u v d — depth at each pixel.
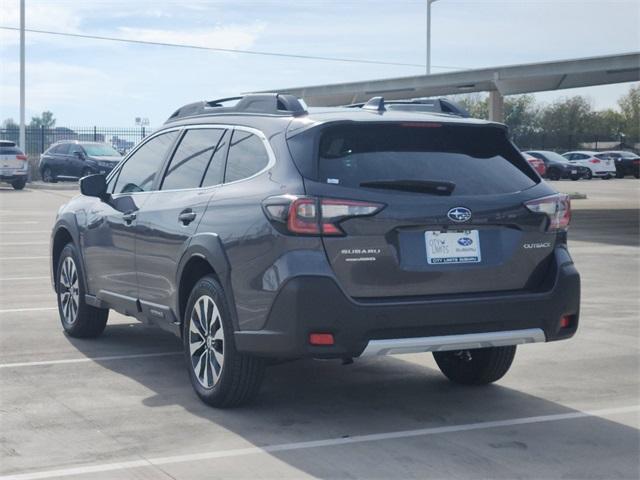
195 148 7.30
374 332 5.86
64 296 9.10
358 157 6.09
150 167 7.84
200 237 6.55
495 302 6.10
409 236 5.98
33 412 6.46
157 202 7.38
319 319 5.77
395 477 5.23
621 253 16.69
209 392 6.55
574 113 81.31
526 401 6.89
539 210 6.32
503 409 6.67
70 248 8.92
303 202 5.83
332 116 6.29
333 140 6.12
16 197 32.31
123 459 5.50
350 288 5.86
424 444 5.84
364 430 6.12
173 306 7.05
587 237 19.75
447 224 6.03
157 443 5.80
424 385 7.35
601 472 5.36
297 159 6.07
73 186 38.91
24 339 8.94
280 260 5.86
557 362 8.16
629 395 7.07
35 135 48.06
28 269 14.04
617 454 5.68
